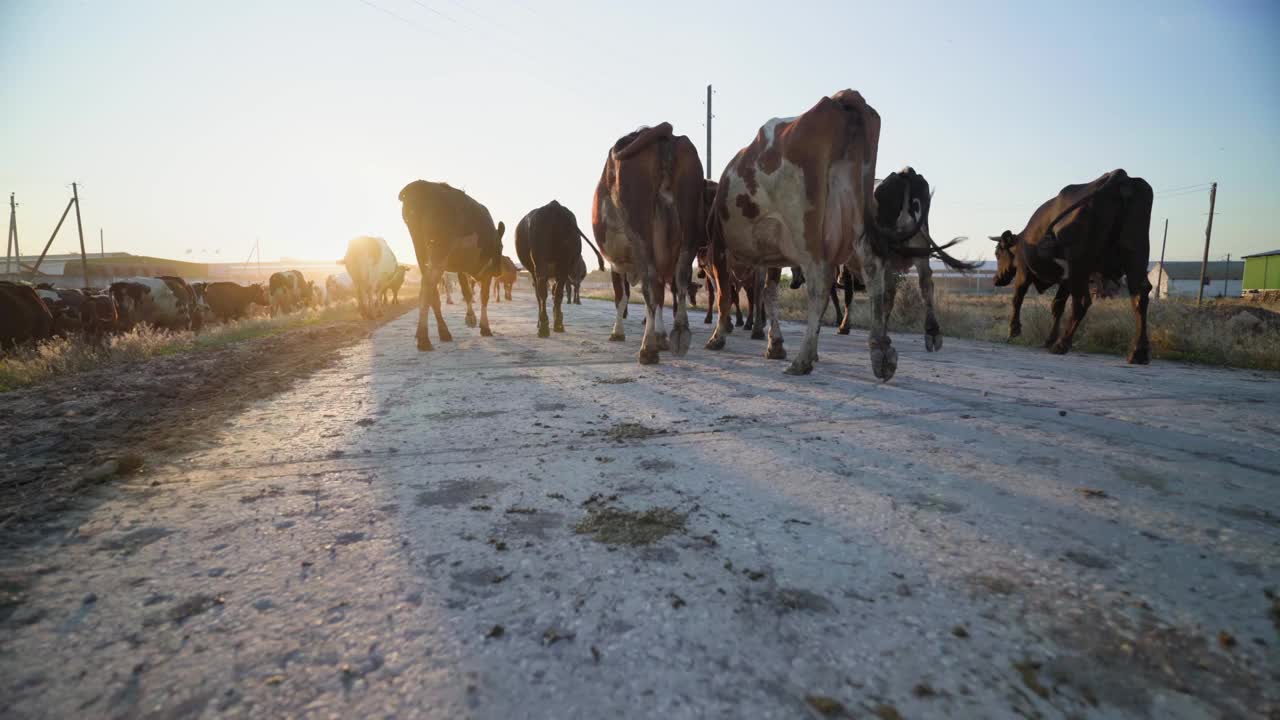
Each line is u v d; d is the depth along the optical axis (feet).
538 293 28.73
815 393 13.67
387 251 48.37
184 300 48.78
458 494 7.22
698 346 24.57
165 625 4.42
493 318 45.55
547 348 23.79
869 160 15.10
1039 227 22.59
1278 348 18.81
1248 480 7.45
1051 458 8.48
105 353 22.80
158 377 16.55
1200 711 3.43
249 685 3.74
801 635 4.25
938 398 13.02
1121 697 3.57
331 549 5.71
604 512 6.58
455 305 71.72
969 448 9.04
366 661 3.98
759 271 26.78
